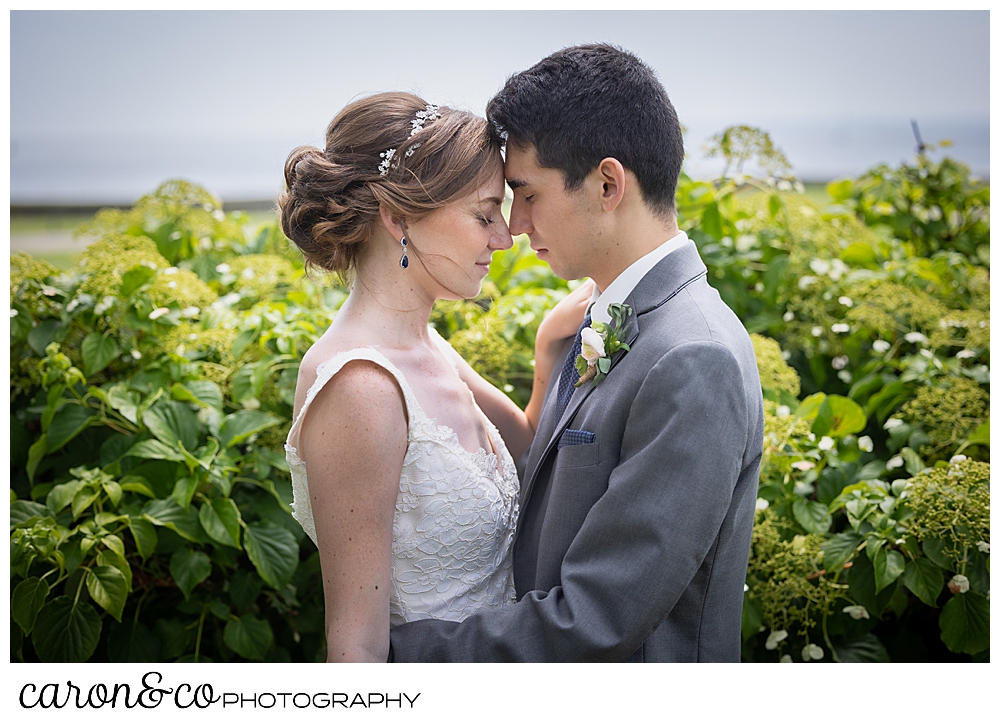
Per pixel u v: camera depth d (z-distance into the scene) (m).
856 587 1.77
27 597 1.68
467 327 2.19
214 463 1.84
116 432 2.07
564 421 1.41
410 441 1.30
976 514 1.70
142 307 2.04
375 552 1.26
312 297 2.26
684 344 1.25
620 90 1.30
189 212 2.57
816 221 2.43
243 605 1.92
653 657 1.36
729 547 1.36
